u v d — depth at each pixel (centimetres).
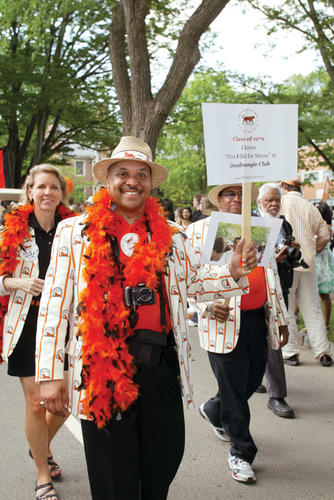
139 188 224
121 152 222
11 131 1728
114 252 217
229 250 257
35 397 290
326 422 417
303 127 1309
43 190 299
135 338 211
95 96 1623
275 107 244
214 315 319
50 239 306
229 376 324
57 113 1667
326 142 1372
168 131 1639
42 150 1825
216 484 320
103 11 1390
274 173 244
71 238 216
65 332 210
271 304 335
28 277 296
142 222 227
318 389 495
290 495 307
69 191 331
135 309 211
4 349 288
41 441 296
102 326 205
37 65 1557
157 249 217
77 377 208
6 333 288
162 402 212
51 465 323
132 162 223
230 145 240
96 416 200
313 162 1410
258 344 336
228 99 1423
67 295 212
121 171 222
